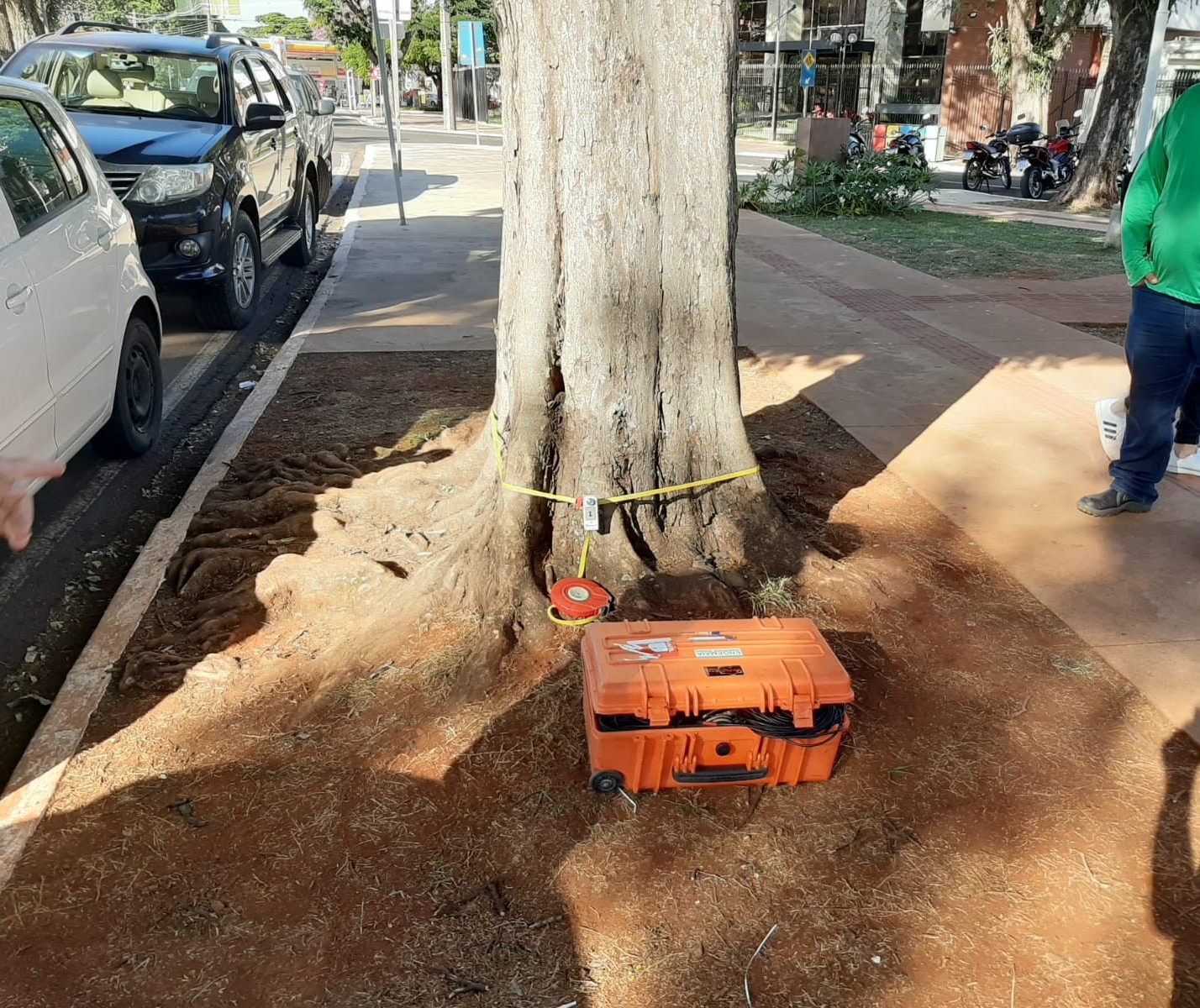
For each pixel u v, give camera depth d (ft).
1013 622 12.61
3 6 83.46
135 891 8.48
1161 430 14.98
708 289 12.34
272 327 29.86
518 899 8.42
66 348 14.94
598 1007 7.49
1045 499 16.42
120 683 11.43
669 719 9.07
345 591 12.91
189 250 25.35
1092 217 57.11
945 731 10.50
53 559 15.30
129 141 25.67
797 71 132.87
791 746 9.32
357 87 245.24
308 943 8.00
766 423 20.29
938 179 82.53
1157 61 44.16
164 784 9.73
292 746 10.21
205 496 16.35
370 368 23.90
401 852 8.87
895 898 8.45
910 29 120.88
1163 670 11.60
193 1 170.09
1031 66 85.87
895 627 12.32
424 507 15.23
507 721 10.38
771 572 13.00
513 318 12.88
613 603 11.94
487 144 98.53
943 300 32.22
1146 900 8.46
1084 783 9.78
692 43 11.41
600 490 12.30
